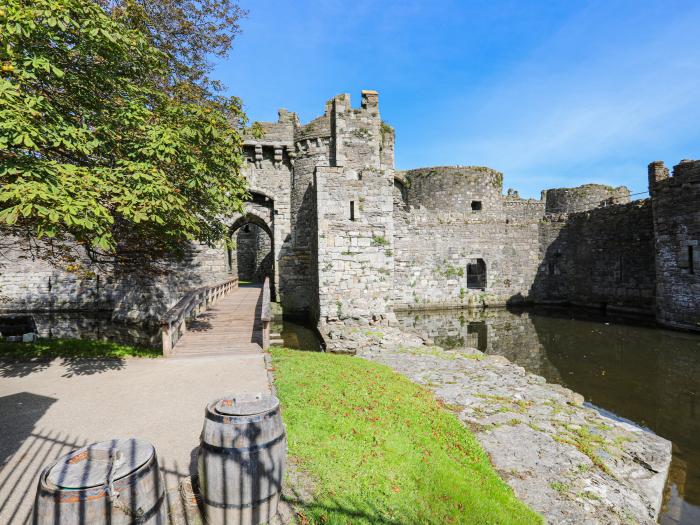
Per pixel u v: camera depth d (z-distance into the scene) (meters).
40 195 4.62
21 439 5.03
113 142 6.97
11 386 7.01
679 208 17.55
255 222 24.28
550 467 5.96
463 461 5.64
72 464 2.59
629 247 23.11
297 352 9.98
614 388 10.59
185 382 7.17
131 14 9.54
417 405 7.16
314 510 3.75
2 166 4.81
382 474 4.59
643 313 22.02
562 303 27.66
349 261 17.17
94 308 23.44
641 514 5.07
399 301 24.88
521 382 9.88
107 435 5.12
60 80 6.08
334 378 7.67
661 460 6.51
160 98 8.00
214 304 16.80
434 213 25.81
